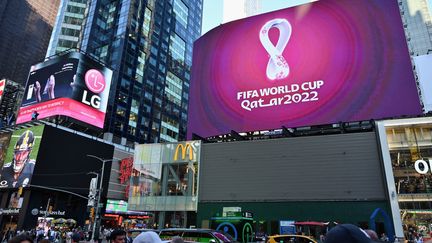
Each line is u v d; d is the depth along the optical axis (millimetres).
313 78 37969
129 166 69812
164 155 42781
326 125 37531
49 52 94938
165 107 106875
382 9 37219
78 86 64500
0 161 59719
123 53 93250
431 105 34812
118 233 5875
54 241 39125
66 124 66812
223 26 46281
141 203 41656
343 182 32906
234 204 36719
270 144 37188
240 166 37875
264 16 43625
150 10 109938
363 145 33281
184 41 129000
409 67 34188
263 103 39875
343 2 39250
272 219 34406
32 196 53844
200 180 39469
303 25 40531
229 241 16125
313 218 32844
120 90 89375
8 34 139875
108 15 102438
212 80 44250
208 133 42281
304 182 34375
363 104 34844
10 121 78562
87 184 62156
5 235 46844
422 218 28969
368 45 36500
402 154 31672
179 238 5934
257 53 42219
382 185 31500
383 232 29797
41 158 55688
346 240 2275
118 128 85750
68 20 99875
